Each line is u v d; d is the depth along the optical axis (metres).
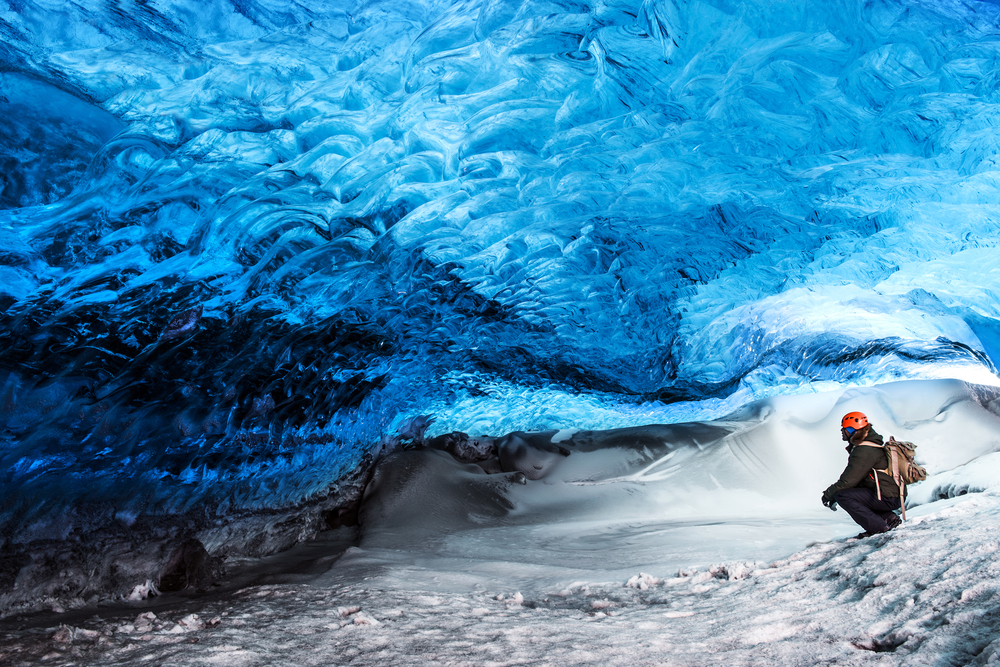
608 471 10.05
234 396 7.14
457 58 12.69
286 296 8.82
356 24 14.45
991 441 8.69
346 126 12.56
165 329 7.35
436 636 3.21
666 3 11.45
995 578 2.38
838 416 9.67
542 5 12.52
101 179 9.82
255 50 13.65
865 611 2.68
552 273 10.40
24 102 10.09
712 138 11.06
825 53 11.22
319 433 8.66
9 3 11.26
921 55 11.01
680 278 10.29
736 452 9.74
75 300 7.19
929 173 9.95
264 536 7.71
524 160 11.52
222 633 3.38
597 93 11.91
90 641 3.29
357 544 7.95
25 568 4.65
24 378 5.61
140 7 12.77
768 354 10.27
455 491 9.55
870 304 10.08
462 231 10.40
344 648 3.03
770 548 5.84
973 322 9.75
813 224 10.10
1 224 8.35
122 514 5.56
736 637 2.74
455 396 10.67
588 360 10.54
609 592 4.51
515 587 5.13
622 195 10.93
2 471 4.78
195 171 10.72
